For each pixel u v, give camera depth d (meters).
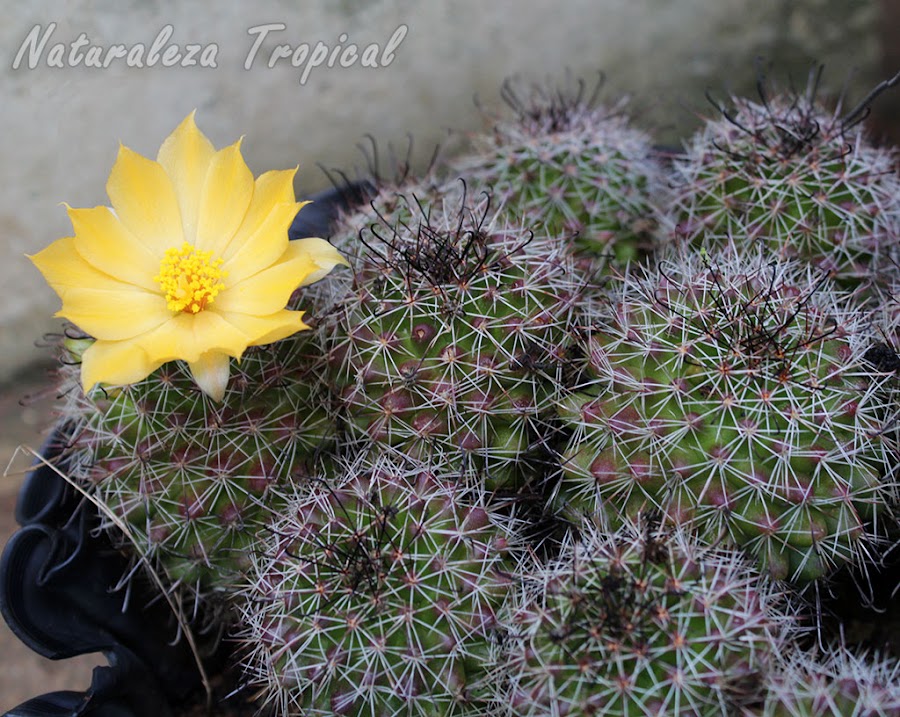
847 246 0.27
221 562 0.26
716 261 0.27
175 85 0.40
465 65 0.42
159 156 0.26
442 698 0.24
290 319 0.25
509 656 0.24
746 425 0.24
